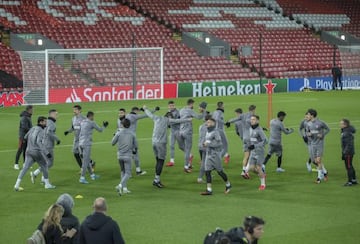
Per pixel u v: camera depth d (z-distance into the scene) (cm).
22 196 3812
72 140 5703
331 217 3362
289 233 3084
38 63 8144
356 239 2998
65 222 2309
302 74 10725
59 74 8675
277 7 12138
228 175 4381
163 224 3234
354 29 12438
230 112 7438
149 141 5691
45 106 7894
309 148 4191
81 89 8456
